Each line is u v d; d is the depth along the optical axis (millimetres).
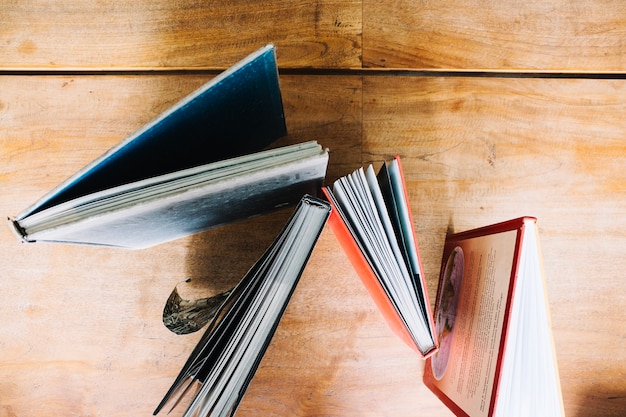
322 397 742
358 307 748
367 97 763
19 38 755
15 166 741
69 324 734
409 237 539
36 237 457
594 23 778
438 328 722
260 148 760
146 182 460
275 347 743
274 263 527
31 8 757
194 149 619
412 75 773
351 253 635
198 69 759
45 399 730
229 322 527
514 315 526
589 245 752
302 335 746
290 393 742
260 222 751
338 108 761
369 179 564
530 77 774
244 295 527
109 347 734
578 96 771
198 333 744
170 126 504
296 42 764
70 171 743
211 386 535
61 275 736
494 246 575
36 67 753
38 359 730
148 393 734
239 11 763
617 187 760
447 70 771
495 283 553
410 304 564
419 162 758
